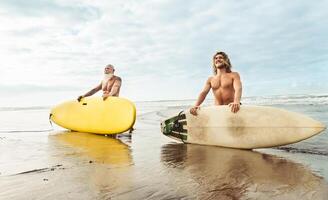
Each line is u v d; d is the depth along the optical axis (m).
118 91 6.26
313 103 11.05
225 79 4.28
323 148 3.70
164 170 2.72
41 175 2.53
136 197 1.95
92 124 5.73
